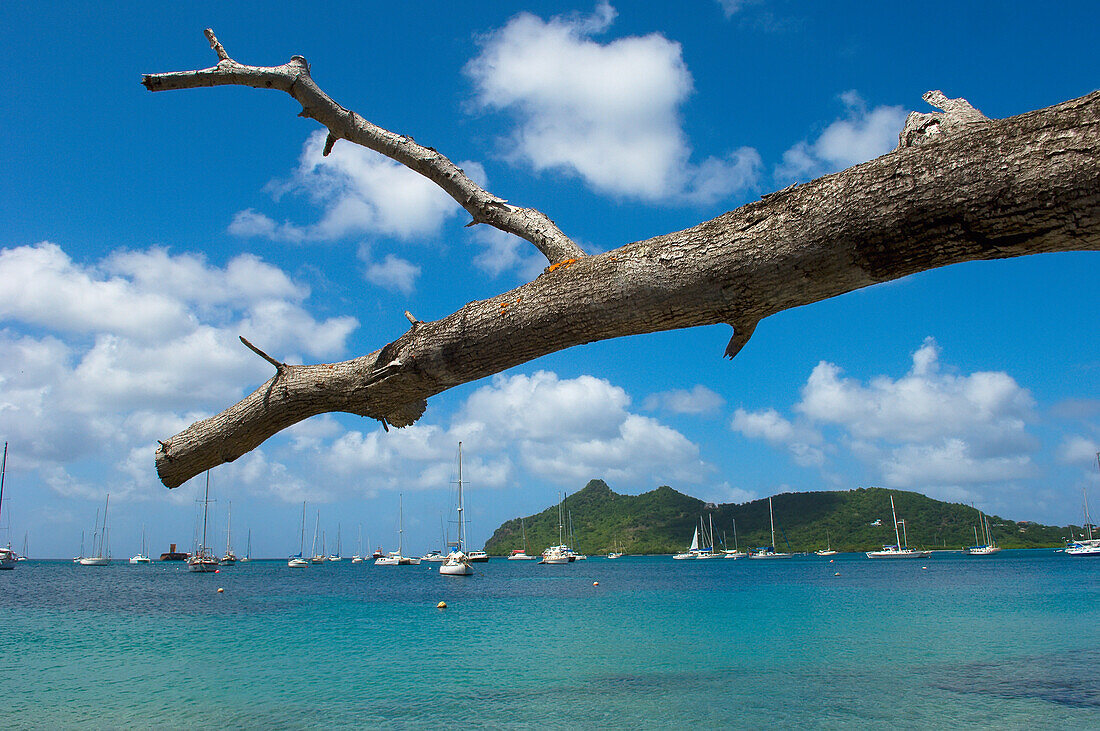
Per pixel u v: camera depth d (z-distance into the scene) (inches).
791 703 546.9
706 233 76.7
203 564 3425.2
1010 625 1007.0
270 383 102.8
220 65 102.3
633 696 580.1
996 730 466.6
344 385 98.1
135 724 501.7
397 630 1043.3
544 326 83.8
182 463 107.9
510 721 506.9
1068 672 648.4
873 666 698.2
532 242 103.7
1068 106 60.9
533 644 887.1
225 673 703.7
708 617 1182.3
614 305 79.6
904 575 2561.5
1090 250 62.4
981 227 62.6
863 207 67.1
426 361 91.7
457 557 2891.2
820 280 71.5
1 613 1327.5
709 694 583.5
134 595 1806.1
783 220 71.9
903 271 69.3
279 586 2224.4
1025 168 59.7
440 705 556.7
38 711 542.0
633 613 1267.2
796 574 2819.9
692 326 81.4
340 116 107.2
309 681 658.8
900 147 75.8
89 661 778.2
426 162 107.6
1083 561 3774.6
